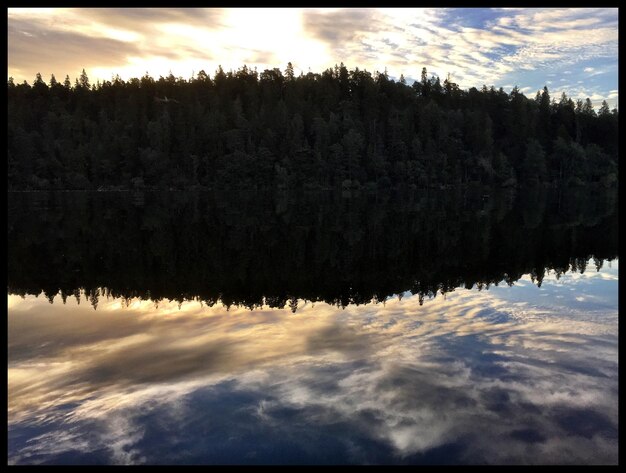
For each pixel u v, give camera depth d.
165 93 118.81
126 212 45.50
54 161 85.44
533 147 88.12
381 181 85.62
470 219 36.03
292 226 31.38
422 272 14.48
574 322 8.63
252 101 105.69
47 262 16.83
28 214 40.94
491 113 104.56
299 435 4.86
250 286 12.64
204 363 6.76
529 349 7.16
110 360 6.92
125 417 5.25
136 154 90.81
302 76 117.00
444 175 86.06
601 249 19.25
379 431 4.91
